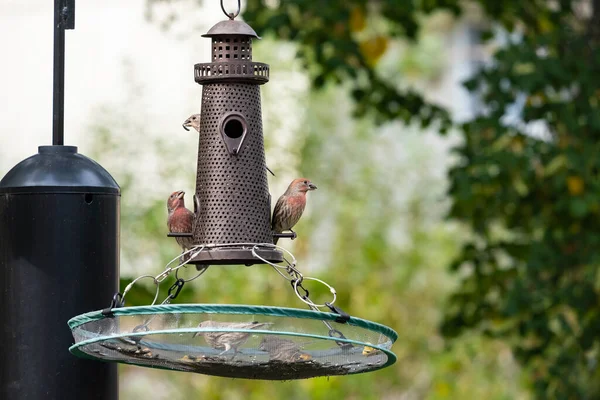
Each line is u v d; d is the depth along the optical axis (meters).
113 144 16.14
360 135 21.06
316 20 14.88
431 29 25.88
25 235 7.28
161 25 15.37
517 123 14.65
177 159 16.22
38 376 7.25
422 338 20.12
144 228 15.73
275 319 6.30
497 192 14.66
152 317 6.28
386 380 19.83
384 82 15.77
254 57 17.98
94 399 7.30
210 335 6.31
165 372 18.53
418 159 21.84
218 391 18.30
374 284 20.25
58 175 7.30
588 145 14.14
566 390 14.54
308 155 20.00
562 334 14.77
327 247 21.08
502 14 16.03
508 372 19.36
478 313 15.27
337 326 6.39
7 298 7.29
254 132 7.76
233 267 17.67
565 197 14.29
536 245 14.41
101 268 7.33
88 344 6.47
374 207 21.34
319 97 21.05
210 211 7.68
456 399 19.23
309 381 18.70
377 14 16.22
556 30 14.78
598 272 14.08
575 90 14.77
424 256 20.81
